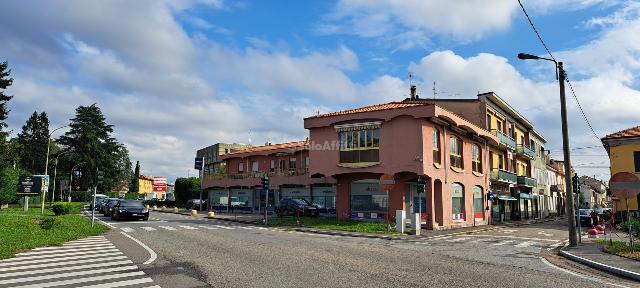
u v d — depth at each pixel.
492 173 35.19
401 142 25.66
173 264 10.35
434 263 11.09
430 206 25.50
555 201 63.72
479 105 34.72
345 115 27.58
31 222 20.14
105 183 74.31
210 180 49.66
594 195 109.44
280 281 8.37
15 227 17.94
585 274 10.01
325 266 10.14
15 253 12.25
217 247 13.74
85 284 8.10
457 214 28.84
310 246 14.30
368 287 7.89
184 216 37.16
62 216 27.55
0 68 44.91
